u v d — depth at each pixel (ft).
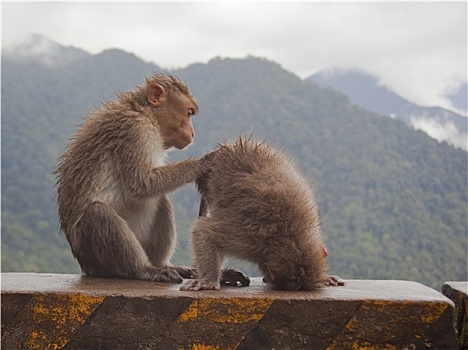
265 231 7.80
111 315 7.47
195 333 7.42
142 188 8.54
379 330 7.39
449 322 7.38
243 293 7.56
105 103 8.98
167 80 8.99
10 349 7.46
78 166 8.60
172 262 9.59
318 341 7.39
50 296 7.48
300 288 7.74
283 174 8.07
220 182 8.16
